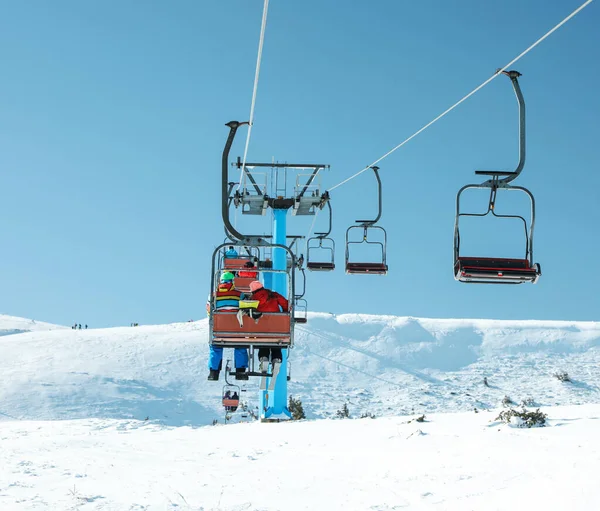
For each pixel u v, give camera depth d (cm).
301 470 1080
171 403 4288
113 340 5609
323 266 2578
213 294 1224
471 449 1127
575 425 1273
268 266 2569
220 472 1084
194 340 5703
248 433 1638
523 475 905
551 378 5222
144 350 5356
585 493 772
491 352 6012
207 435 1655
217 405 4372
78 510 809
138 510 814
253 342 1257
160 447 1429
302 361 5434
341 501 853
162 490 934
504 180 1267
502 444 1136
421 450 1173
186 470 1108
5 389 4150
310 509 817
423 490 884
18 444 1513
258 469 1105
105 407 4000
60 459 1237
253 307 1221
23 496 884
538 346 6150
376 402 4619
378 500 846
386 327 6359
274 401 2709
